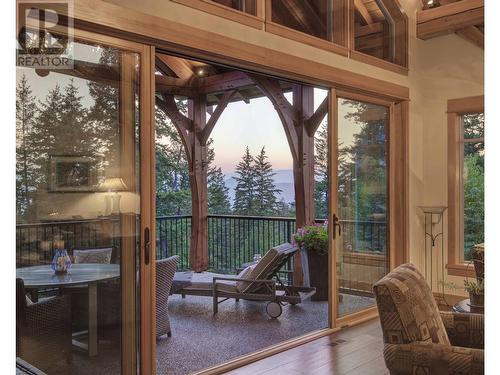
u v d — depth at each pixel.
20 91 2.41
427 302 2.23
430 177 5.52
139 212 2.89
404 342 2.04
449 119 5.35
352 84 4.53
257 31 3.60
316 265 5.56
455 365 1.90
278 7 3.87
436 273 5.45
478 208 5.21
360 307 4.73
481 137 5.19
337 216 4.47
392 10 5.15
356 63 4.61
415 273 2.38
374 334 4.19
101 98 2.73
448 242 5.34
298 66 3.94
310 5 4.17
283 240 7.04
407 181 5.27
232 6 3.51
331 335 4.17
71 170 2.60
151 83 2.96
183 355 3.69
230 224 7.59
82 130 2.65
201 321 4.71
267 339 4.10
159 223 7.27
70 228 2.60
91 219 2.68
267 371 3.30
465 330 2.34
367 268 4.85
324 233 5.53
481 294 2.64
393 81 5.08
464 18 5.00
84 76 2.65
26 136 2.43
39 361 2.47
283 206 7.25
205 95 7.73
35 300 2.46
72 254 2.61
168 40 2.97
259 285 4.90
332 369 3.33
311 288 5.26
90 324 2.68
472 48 5.16
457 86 5.30
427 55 5.53
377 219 5.02
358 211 4.75
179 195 7.70
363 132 4.84
